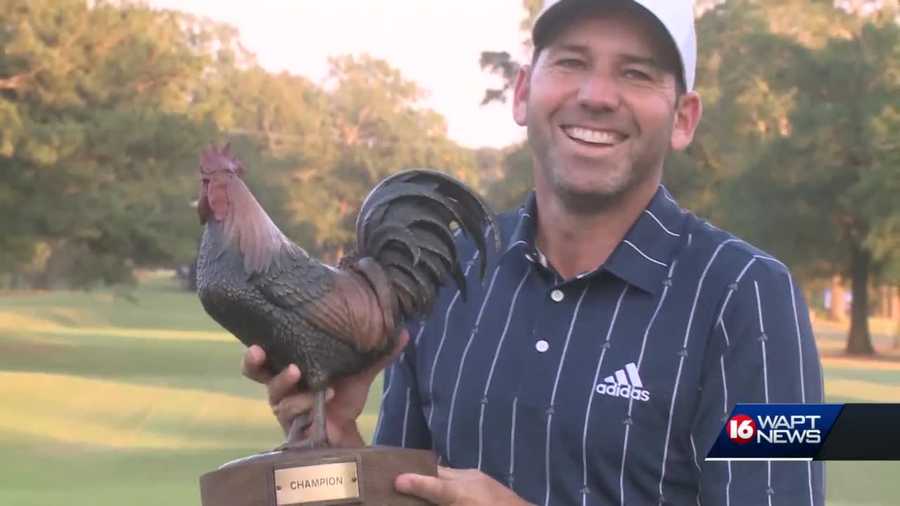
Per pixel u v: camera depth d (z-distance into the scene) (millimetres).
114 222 26625
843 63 30062
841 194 30375
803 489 2688
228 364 27719
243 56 74250
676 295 2816
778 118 35312
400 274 2740
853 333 33656
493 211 2830
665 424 2754
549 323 2922
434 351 3092
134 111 26594
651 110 2822
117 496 10594
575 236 2953
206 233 2604
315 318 2559
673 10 2816
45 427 15672
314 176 72062
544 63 2910
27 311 45500
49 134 24562
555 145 2879
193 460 13023
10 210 25844
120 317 47250
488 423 2934
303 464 2490
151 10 28578
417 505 2547
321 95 79375
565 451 2818
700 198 36719
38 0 25766
